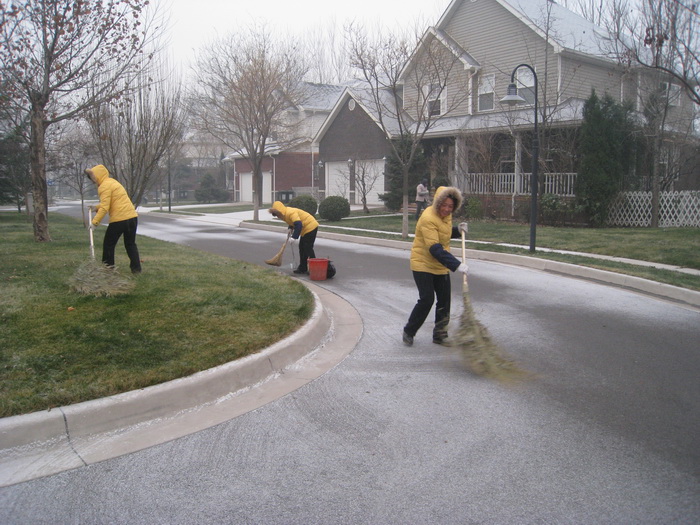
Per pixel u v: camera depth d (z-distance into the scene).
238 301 7.49
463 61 23.27
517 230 17.20
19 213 27.12
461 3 24.28
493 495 3.49
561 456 3.96
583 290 9.48
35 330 5.83
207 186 47.91
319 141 32.34
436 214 6.29
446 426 4.46
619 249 12.79
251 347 5.88
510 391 5.18
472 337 5.64
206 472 3.79
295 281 9.27
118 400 4.53
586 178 17.72
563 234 15.72
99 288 7.24
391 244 15.86
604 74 23.27
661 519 3.24
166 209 37.06
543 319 7.64
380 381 5.46
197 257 11.72
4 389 4.57
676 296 8.81
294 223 10.88
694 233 14.66
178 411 4.77
